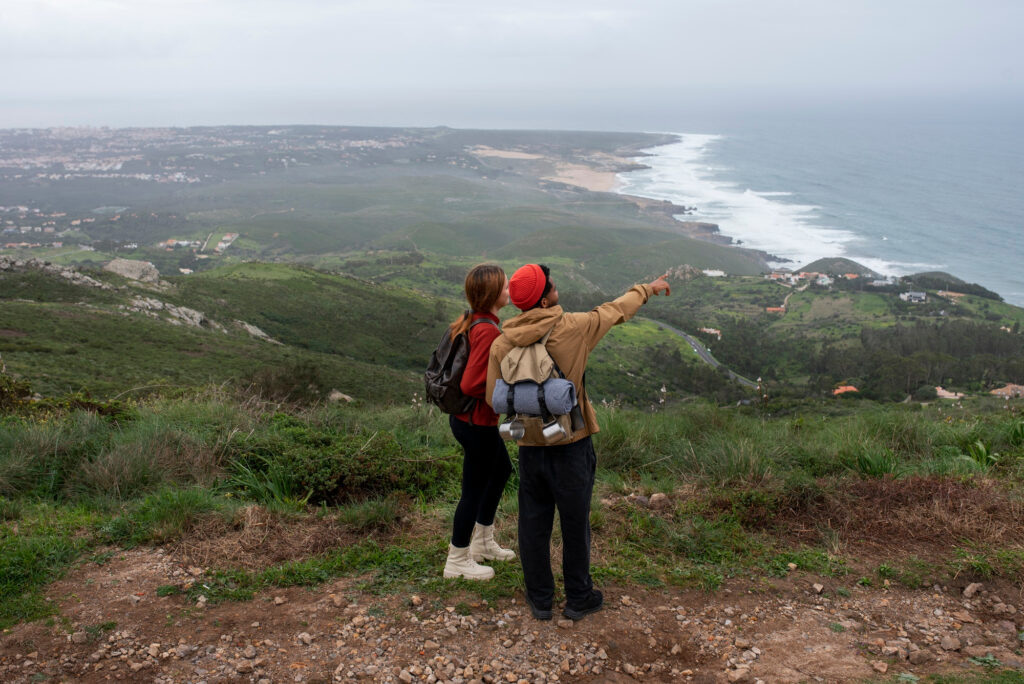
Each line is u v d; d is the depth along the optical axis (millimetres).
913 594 3342
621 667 2684
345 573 3344
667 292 3072
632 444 5699
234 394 7754
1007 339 94750
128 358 39250
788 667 2691
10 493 4344
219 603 3016
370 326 88250
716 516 4137
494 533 3912
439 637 2803
